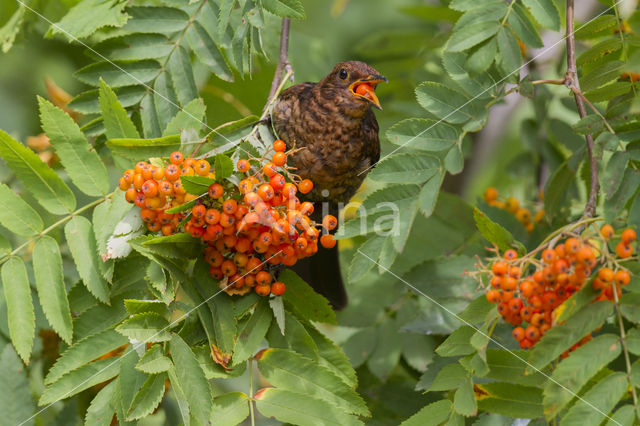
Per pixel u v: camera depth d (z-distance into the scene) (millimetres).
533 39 5141
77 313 5113
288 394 5090
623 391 5047
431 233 5258
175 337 5078
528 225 5289
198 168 5082
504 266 5074
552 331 5055
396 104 5395
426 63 5414
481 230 5105
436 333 5219
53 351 5188
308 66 5371
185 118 5141
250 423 5105
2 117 5355
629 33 5164
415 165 5125
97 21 5184
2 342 5141
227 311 5098
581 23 5324
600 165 5230
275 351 5102
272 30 5309
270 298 5109
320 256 5254
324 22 5527
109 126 5129
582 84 5156
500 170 5449
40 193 5117
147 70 5184
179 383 5070
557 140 5336
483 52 5141
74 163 5121
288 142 5211
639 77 5168
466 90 5145
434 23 5504
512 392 5086
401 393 5234
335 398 5094
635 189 5102
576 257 5055
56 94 5289
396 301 5254
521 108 5430
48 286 5102
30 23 5316
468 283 5223
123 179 5082
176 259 5094
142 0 5219
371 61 5434
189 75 5188
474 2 5148
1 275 5105
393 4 5602
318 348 5113
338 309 5254
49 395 5074
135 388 5078
